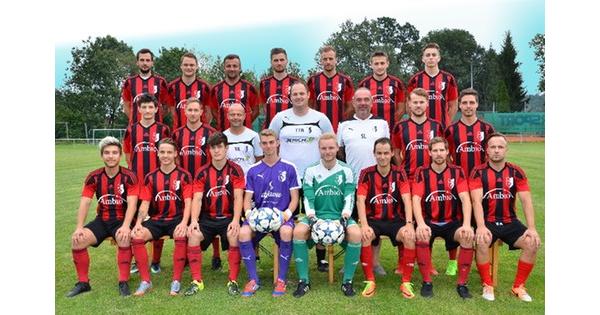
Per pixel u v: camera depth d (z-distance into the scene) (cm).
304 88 495
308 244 451
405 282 427
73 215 764
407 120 512
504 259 526
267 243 615
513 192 438
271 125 521
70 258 536
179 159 532
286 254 431
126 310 393
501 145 436
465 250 418
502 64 4834
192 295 427
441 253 560
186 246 448
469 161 503
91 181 459
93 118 4338
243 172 474
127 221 446
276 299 415
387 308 393
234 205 463
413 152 505
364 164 500
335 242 421
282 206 466
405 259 427
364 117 509
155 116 599
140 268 437
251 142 518
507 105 4259
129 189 459
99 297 423
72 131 4003
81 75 4431
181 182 467
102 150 451
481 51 5194
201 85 609
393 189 457
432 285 444
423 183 453
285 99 601
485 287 417
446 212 450
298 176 473
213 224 461
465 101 497
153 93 611
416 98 496
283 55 592
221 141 463
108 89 4478
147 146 543
